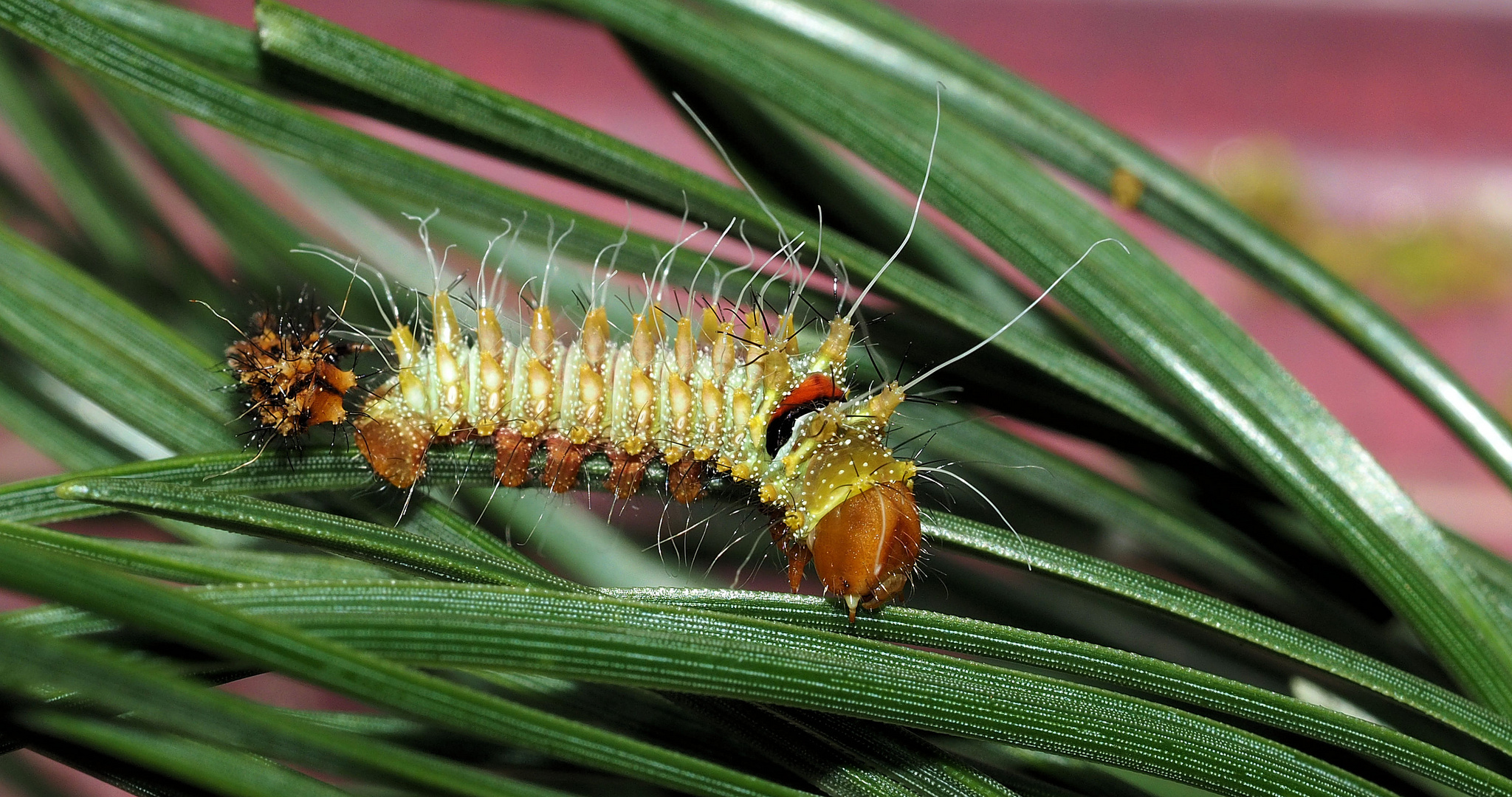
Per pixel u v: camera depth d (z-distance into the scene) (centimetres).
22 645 9
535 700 10
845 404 10
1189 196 10
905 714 10
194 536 10
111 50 10
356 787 10
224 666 10
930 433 10
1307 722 10
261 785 9
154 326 10
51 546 9
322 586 9
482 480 10
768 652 10
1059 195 10
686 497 10
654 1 10
